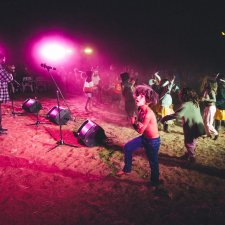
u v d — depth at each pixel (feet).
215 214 14.56
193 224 13.71
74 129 28.78
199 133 20.18
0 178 17.70
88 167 19.80
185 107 19.69
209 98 26.37
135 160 21.26
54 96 53.31
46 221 13.64
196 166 20.59
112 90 42.75
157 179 16.38
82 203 15.23
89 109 40.01
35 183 17.19
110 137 26.63
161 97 29.01
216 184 17.92
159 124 30.19
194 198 16.12
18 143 24.07
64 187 16.81
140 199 15.84
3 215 14.02
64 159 21.04
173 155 22.72
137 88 15.38
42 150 22.67
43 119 32.55
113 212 14.47
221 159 22.08
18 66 82.53
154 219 13.99
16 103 43.42
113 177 18.38
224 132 29.84
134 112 30.89
